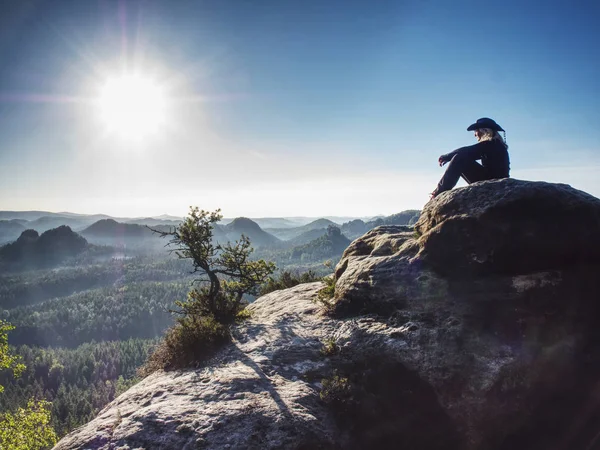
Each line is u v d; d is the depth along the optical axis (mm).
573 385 5570
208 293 9938
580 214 5941
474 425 5457
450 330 6055
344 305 7734
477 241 6336
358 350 6395
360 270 7773
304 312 8469
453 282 6508
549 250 6000
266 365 6379
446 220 6688
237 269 10133
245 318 9289
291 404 5340
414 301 6680
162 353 7418
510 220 6129
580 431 5422
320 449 4949
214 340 7398
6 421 18141
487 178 7613
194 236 9633
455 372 5656
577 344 5672
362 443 5527
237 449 4566
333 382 5852
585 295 5832
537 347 5684
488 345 5801
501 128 7836
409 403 5727
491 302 6109
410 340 6121
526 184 6238
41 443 18422
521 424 5484
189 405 5312
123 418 5188
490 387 5488
